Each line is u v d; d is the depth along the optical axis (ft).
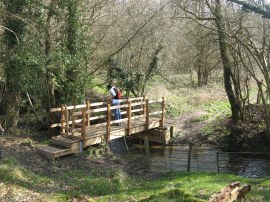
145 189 37.37
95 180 39.32
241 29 51.90
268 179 39.40
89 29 65.82
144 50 81.92
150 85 95.14
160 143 63.31
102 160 47.93
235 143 61.93
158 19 78.07
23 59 51.67
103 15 73.00
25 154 45.52
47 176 39.60
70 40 58.34
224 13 57.57
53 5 56.18
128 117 55.47
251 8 36.42
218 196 26.68
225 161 55.67
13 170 36.14
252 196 29.53
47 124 59.31
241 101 66.80
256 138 60.95
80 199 33.96
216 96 95.45
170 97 92.22
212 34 59.47
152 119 63.26
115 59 76.79
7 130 55.31
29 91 57.00
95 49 70.95
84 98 62.34
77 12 58.03
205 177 41.52
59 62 55.93
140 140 64.49
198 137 67.10
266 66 52.31
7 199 30.55
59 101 59.93
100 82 84.69
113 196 34.73
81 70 60.34
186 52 80.33
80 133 50.75
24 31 52.42
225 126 68.85
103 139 50.47
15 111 56.54
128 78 75.97
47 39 56.85
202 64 74.74
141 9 80.48
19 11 52.21
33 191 33.83
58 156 44.80
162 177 43.78
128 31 78.33
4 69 53.47
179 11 71.72
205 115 78.48
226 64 61.11
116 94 56.13
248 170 51.49
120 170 44.14
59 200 32.55
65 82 58.85
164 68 95.40
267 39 56.13
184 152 60.08
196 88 100.78
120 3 78.48
